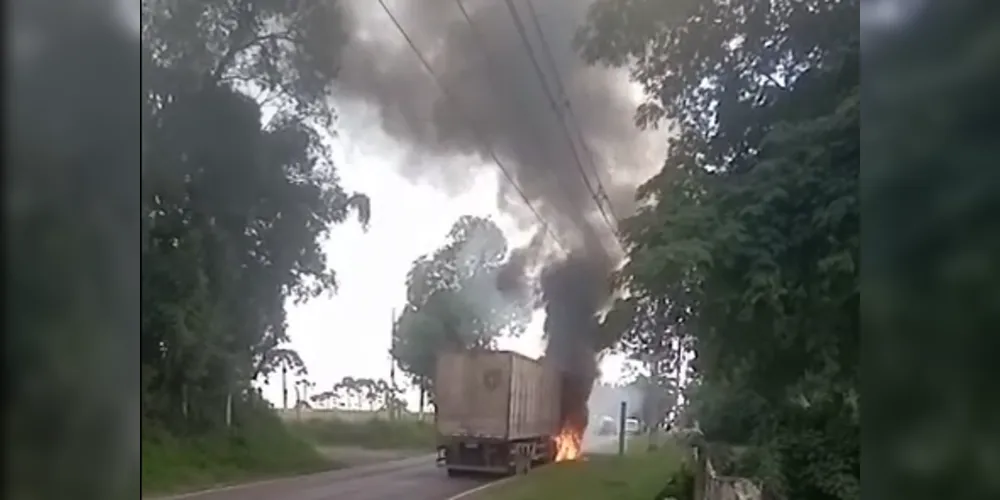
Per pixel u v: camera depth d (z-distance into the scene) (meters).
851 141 5.23
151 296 10.05
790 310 5.23
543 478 14.14
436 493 12.40
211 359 11.20
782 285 5.17
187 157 10.21
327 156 13.28
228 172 10.99
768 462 5.24
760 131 5.84
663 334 6.07
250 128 11.18
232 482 11.48
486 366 17.09
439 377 17.45
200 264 10.67
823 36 5.62
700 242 5.38
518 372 17.45
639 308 5.99
